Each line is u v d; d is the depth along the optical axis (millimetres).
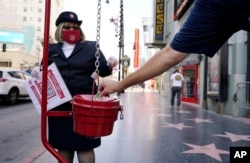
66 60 2883
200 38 1448
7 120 9156
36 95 2539
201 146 5648
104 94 1974
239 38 10164
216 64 11461
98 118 1951
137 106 14250
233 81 10336
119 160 4668
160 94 31094
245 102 10031
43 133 2143
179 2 19750
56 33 2959
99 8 2223
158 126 7930
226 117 9953
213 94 11539
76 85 2840
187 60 16781
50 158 4832
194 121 8977
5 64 56031
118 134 6734
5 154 5125
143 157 4855
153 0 27234
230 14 1321
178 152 5184
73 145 2777
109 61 2941
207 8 1380
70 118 2799
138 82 1684
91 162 2867
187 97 17406
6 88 13758
